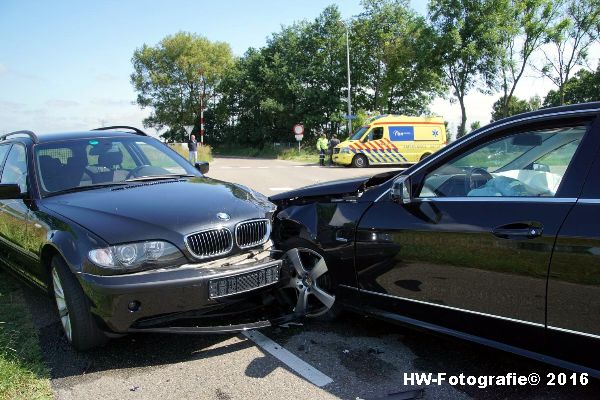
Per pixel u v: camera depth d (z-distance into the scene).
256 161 33.94
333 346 3.71
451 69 35.00
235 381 3.23
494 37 32.25
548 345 2.73
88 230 3.43
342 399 2.96
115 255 3.27
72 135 4.99
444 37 33.34
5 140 5.45
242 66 54.50
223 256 3.61
